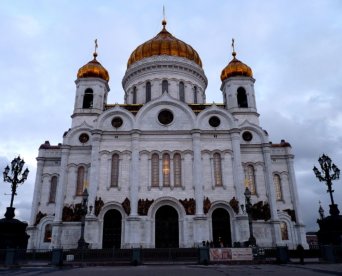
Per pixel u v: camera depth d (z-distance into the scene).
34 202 53.97
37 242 51.53
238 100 60.53
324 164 36.81
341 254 30.83
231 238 47.47
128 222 46.75
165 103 54.47
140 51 68.00
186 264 31.59
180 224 47.69
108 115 53.38
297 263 30.58
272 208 50.62
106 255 38.31
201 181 49.28
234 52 65.56
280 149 58.03
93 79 59.50
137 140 51.22
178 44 67.94
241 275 19.36
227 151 51.81
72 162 53.06
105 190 49.06
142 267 28.38
